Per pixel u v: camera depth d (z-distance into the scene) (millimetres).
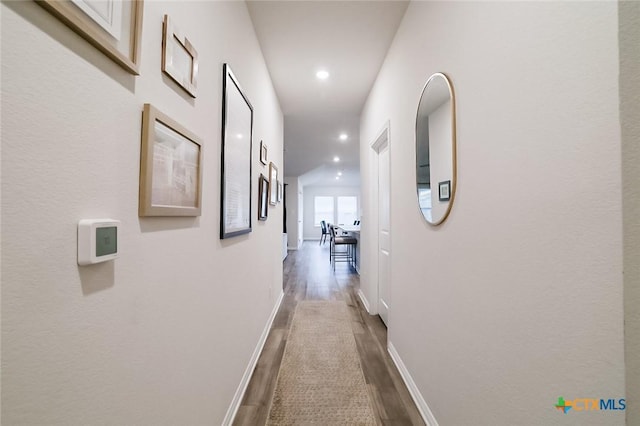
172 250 871
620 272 541
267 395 1700
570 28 641
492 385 931
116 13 600
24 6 426
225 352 1373
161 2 799
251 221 1882
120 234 630
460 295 1145
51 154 468
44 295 456
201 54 1080
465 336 1104
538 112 733
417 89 1638
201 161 1038
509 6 844
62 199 488
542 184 721
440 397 1326
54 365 473
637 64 503
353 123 4098
